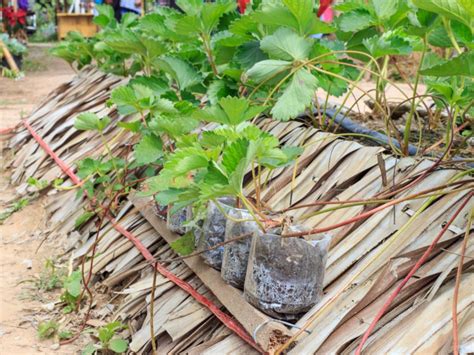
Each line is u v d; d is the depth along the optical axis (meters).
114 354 0.84
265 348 0.61
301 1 0.85
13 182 1.62
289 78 0.96
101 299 1.01
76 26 6.64
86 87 1.72
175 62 1.09
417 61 2.84
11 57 4.01
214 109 0.72
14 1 6.34
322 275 0.66
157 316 0.82
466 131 1.09
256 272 0.65
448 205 0.67
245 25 1.00
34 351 0.89
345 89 1.04
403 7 1.03
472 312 0.56
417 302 0.60
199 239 0.80
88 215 1.18
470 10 0.64
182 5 1.17
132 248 1.04
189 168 0.63
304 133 0.95
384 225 0.71
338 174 0.83
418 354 0.55
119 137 1.37
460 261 0.58
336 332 0.61
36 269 1.16
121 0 4.12
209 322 0.76
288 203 0.85
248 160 0.61
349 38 1.14
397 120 1.31
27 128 1.80
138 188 1.14
